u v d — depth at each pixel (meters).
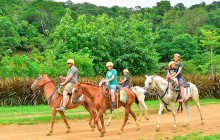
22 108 21.44
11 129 14.65
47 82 14.19
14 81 24.09
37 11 98.62
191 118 17.88
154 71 38.38
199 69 54.06
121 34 37.56
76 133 13.79
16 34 78.94
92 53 34.25
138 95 17.11
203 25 80.19
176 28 84.31
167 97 13.84
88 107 14.59
